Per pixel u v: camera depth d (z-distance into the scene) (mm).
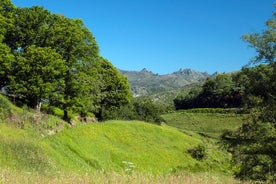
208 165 53188
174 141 59969
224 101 141875
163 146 55156
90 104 62625
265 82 24156
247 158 24594
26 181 15453
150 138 56281
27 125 43125
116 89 79250
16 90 50594
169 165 48688
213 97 149875
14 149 28828
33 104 54219
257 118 24625
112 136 49469
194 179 19750
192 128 112938
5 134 32750
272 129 23938
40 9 56094
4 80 54406
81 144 41500
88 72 58906
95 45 59094
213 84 152875
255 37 24062
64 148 38406
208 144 64812
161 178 18469
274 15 23766
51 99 56188
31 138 35688
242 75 25312
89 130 46438
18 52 55281
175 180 18547
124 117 79312
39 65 50844
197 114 132125
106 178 17094
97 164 38844
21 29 55156
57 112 61188
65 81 57062
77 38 56094
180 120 125938
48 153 32969
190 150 57312
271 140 23766
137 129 56969
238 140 25281
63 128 50500
